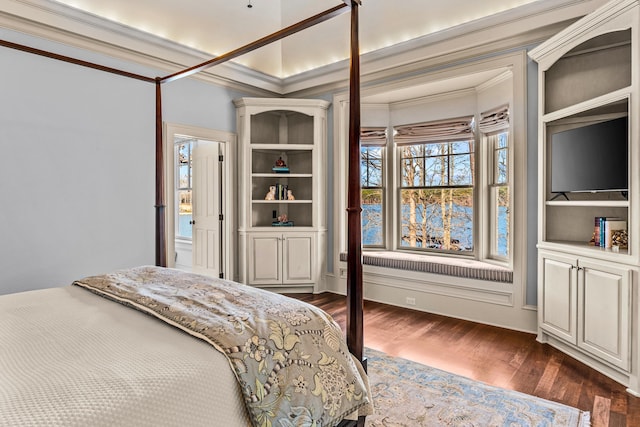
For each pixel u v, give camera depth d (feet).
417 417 6.54
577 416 6.59
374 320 12.27
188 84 13.98
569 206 10.32
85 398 2.97
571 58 10.20
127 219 12.35
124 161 12.25
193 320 4.51
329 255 16.16
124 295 5.70
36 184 10.43
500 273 11.56
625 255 7.61
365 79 14.64
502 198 13.14
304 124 17.08
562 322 9.39
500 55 11.44
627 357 7.54
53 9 10.30
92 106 11.49
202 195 16.75
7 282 9.96
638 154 7.37
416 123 15.39
